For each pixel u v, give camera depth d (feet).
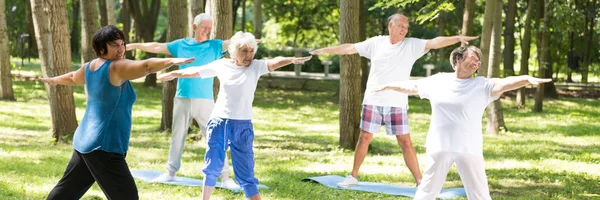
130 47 26.18
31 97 67.46
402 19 26.37
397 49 26.55
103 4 80.53
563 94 96.27
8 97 63.36
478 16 111.75
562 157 39.06
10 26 121.08
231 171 30.71
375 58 26.91
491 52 50.19
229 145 20.86
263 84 92.79
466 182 19.38
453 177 30.96
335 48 27.17
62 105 38.91
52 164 30.71
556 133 52.85
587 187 29.25
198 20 26.04
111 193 17.34
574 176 31.96
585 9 86.63
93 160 17.19
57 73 38.22
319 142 43.62
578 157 39.04
